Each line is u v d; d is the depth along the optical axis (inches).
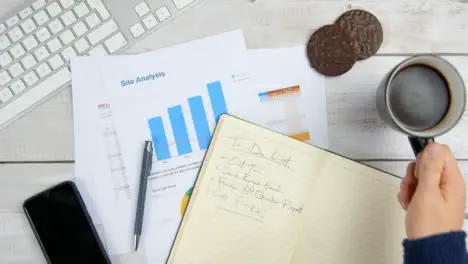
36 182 24.0
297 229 23.4
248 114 24.3
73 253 23.5
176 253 23.4
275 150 23.5
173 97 24.3
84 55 24.0
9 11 24.0
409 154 24.4
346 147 24.4
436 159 18.8
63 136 24.1
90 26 24.0
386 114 21.6
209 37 24.3
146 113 24.3
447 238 17.9
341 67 24.0
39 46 23.9
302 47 24.3
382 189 23.2
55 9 24.0
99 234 24.0
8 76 23.8
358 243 23.3
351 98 24.4
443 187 19.1
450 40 24.3
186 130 24.4
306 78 24.3
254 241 23.4
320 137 24.3
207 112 24.3
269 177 23.5
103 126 24.2
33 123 24.0
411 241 18.5
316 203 23.3
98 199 24.0
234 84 24.3
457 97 21.3
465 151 24.4
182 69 24.3
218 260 23.4
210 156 23.5
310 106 24.3
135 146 24.2
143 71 24.3
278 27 24.4
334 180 23.3
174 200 24.1
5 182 24.0
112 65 24.1
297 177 23.4
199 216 23.5
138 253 23.9
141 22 24.1
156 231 24.0
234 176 23.5
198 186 23.5
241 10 24.4
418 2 24.4
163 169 24.2
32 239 24.0
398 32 24.4
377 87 23.8
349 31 24.0
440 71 22.0
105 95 24.2
